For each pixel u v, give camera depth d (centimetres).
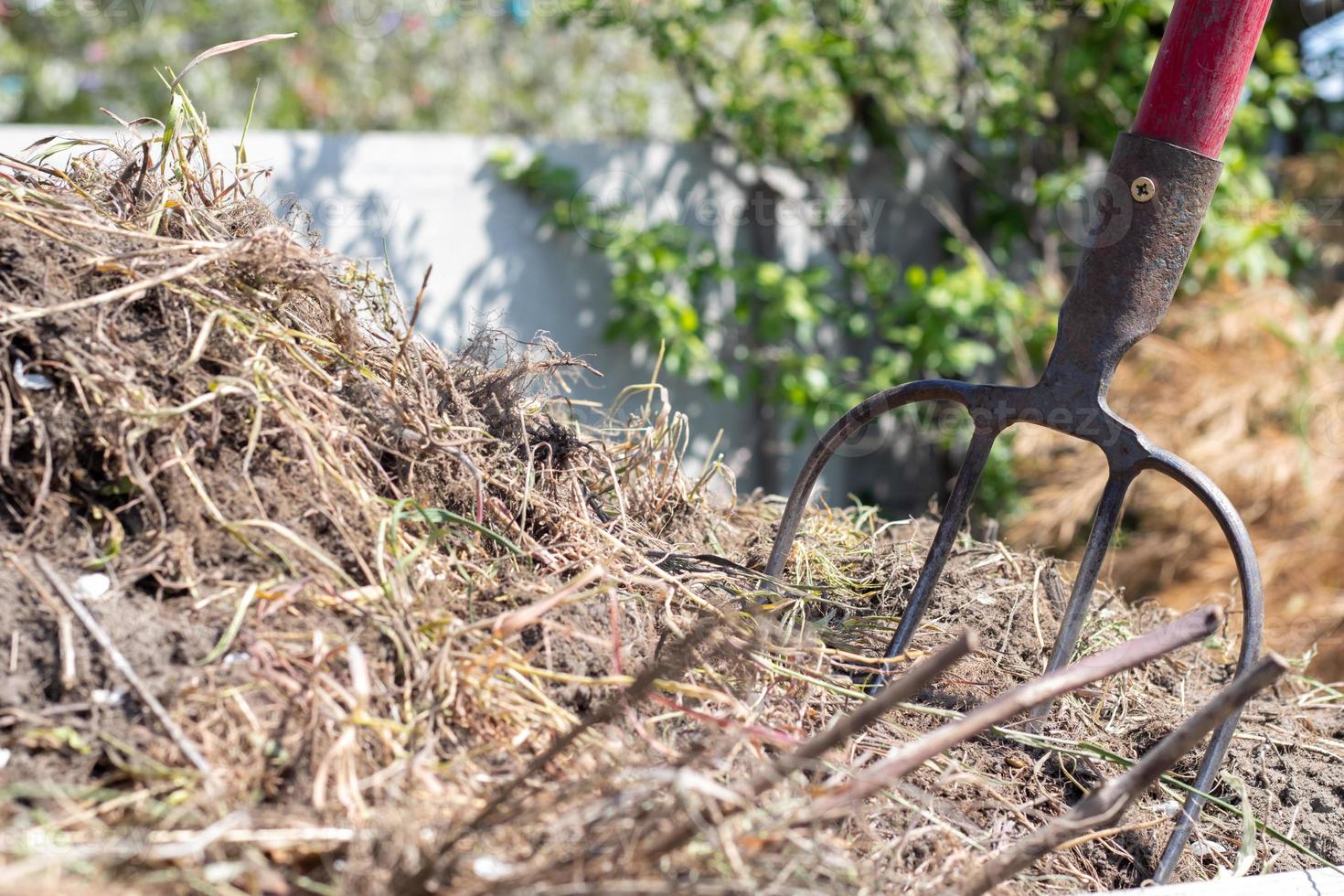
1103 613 147
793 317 338
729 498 177
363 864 79
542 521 128
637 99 504
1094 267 118
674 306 324
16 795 83
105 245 115
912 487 383
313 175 309
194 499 105
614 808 83
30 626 93
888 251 382
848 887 87
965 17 352
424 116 504
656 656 112
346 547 109
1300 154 414
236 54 477
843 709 115
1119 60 354
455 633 103
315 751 89
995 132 365
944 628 134
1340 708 148
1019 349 337
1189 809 110
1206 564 274
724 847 81
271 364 115
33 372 105
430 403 129
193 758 87
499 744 97
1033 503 317
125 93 467
